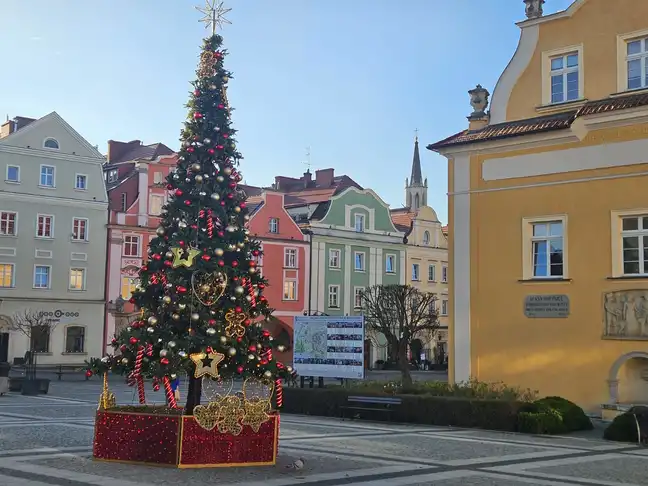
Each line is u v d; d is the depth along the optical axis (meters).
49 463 12.21
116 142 63.06
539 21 24.08
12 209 49.47
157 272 12.97
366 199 65.75
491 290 23.56
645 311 20.50
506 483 11.03
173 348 12.14
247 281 13.05
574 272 21.95
